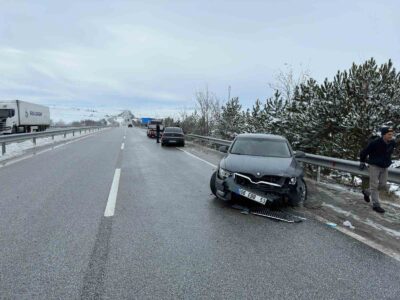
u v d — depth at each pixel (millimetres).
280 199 6375
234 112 27531
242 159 7199
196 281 3729
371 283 3783
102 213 6262
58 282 3648
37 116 39844
